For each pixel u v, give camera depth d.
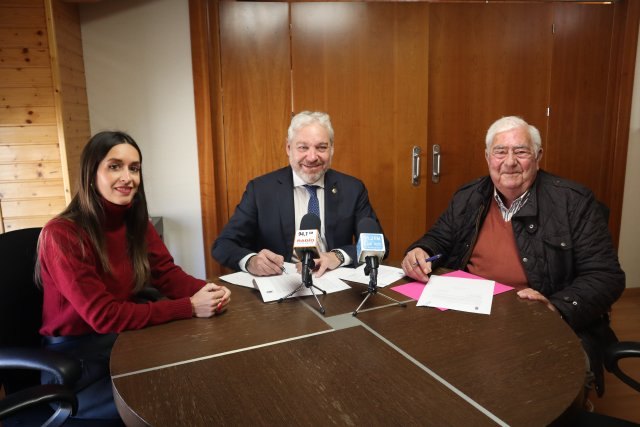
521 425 0.80
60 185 2.32
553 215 1.71
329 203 1.98
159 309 1.29
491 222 1.88
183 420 0.83
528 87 3.14
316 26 2.91
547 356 1.05
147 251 1.61
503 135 1.73
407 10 2.96
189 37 2.79
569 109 3.19
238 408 0.86
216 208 2.98
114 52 2.75
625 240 3.37
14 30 2.18
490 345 1.10
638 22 3.08
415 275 1.58
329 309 1.34
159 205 2.93
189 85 2.84
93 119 2.79
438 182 3.18
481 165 3.20
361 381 0.95
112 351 1.12
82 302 1.29
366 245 1.36
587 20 3.10
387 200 3.14
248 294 1.49
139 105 2.81
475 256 1.90
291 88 2.95
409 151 3.11
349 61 2.97
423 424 0.80
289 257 1.96
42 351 1.19
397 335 1.16
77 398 1.20
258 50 2.89
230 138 2.95
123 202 1.46
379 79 3.01
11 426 1.24
